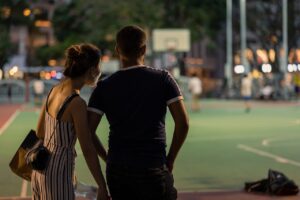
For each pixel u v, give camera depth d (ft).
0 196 39.14
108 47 228.43
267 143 71.87
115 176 17.75
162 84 17.85
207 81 257.55
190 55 315.99
